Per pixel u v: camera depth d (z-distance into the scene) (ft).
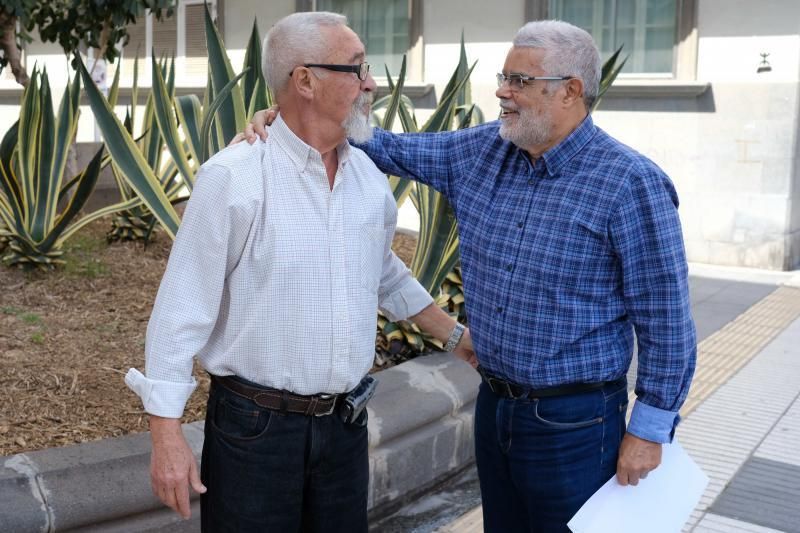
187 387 6.15
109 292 15.87
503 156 7.11
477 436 7.56
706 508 10.80
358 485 6.99
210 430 6.64
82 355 12.38
